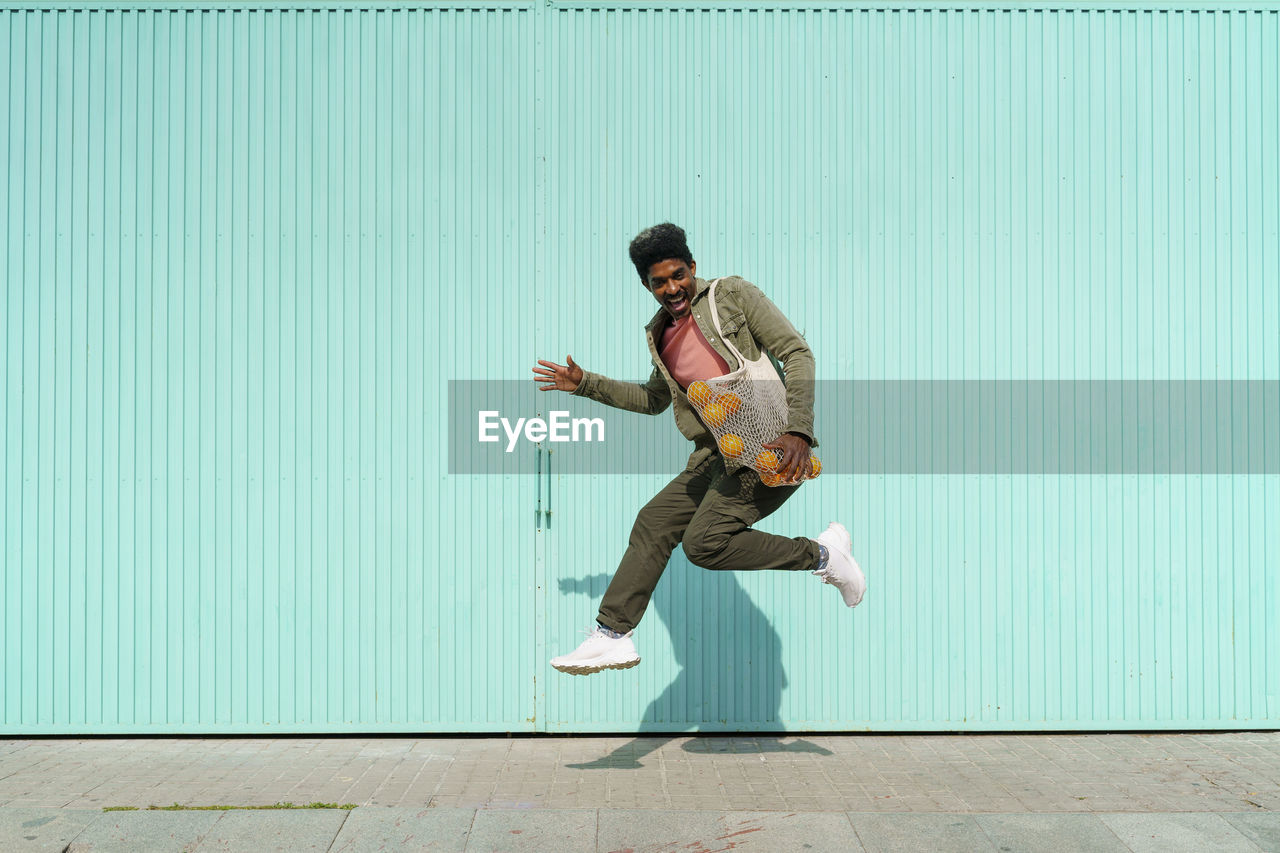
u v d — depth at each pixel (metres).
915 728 4.80
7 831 3.47
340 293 4.81
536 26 4.85
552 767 4.31
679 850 3.34
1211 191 4.88
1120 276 4.86
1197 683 4.84
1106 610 4.84
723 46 4.86
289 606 4.79
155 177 4.80
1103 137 4.87
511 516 4.82
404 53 4.83
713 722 4.82
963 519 4.84
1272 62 4.89
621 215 4.83
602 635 3.62
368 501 4.80
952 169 4.86
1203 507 4.86
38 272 4.79
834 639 4.84
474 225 4.82
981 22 4.89
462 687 4.80
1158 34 4.89
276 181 4.81
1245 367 4.88
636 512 4.82
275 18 4.83
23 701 4.76
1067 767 4.30
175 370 4.79
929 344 4.84
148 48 4.81
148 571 4.78
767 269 4.84
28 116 4.80
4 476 4.77
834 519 4.83
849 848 3.35
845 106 4.86
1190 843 3.39
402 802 3.83
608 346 4.81
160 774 4.22
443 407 4.81
